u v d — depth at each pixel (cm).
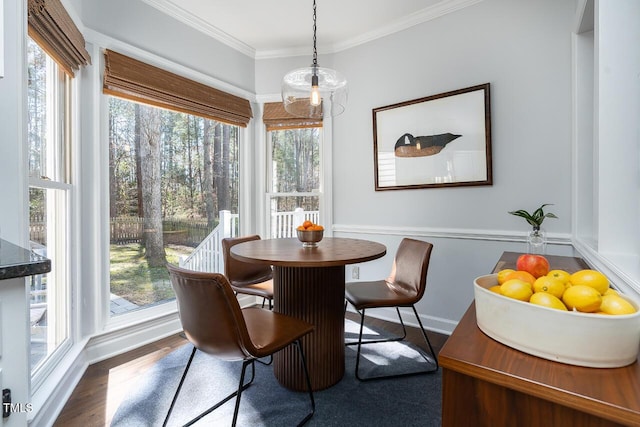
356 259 146
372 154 288
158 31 243
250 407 158
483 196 232
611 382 50
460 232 242
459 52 241
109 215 220
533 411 52
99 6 208
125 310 232
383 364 200
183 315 125
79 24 190
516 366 55
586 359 54
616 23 110
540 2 209
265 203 328
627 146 109
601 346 53
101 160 211
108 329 213
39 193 161
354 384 178
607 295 61
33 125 155
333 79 221
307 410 156
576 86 189
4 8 115
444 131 246
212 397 166
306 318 171
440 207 252
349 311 303
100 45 209
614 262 98
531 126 212
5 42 116
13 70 118
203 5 249
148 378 184
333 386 176
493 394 55
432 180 253
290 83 221
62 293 180
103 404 159
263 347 124
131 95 226
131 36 226
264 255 154
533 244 174
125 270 233
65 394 162
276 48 316
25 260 65
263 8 253
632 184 108
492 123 227
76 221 192
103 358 207
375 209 287
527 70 213
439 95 248
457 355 59
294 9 254
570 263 145
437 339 238
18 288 68
